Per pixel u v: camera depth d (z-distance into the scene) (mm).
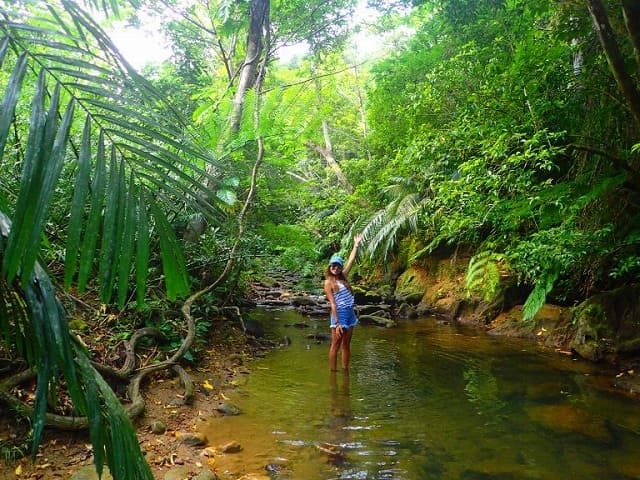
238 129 6105
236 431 3625
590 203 5918
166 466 3002
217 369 5090
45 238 1424
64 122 1054
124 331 4746
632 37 4023
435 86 6926
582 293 6918
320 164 18234
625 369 5301
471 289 8625
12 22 1122
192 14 9180
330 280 5488
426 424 3822
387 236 10938
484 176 5551
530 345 6652
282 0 9086
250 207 7211
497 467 3100
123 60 1314
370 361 5801
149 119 1275
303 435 3580
